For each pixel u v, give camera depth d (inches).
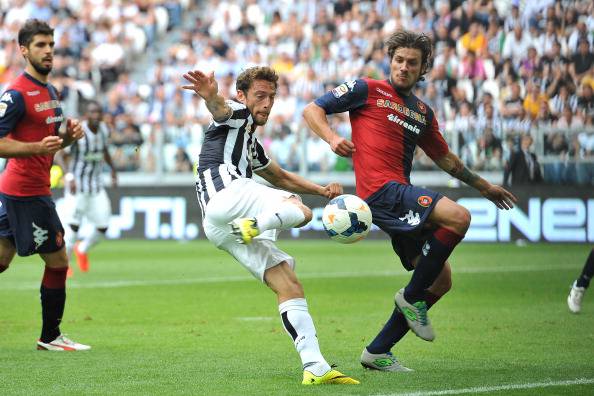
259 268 669.3
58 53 2992.1
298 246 2258.9
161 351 837.8
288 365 757.3
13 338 928.9
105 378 698.8
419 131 733.3
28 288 1407.5
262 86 686.5
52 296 844.6
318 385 658.8
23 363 772.0
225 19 3024.1
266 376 703.7
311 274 1625.2
